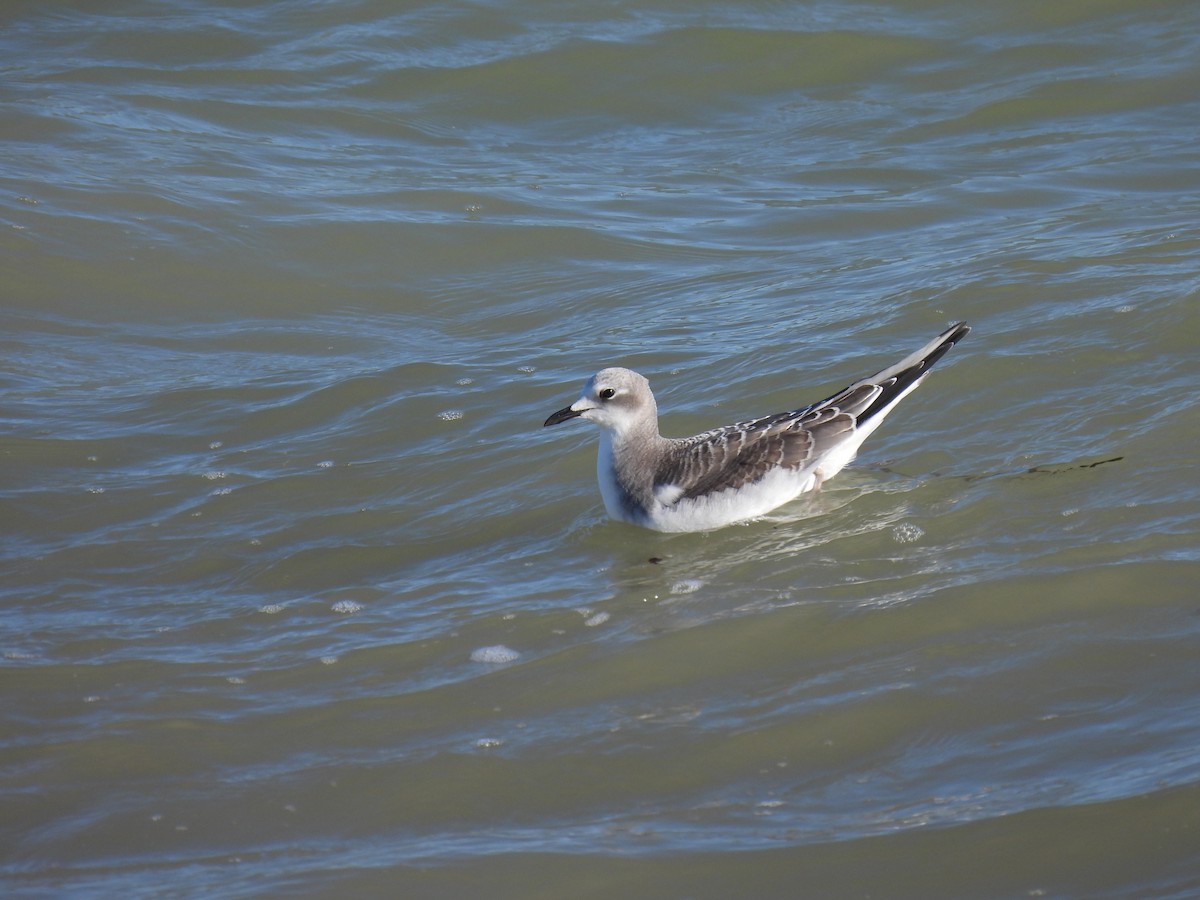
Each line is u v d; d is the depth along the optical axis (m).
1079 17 30.36
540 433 15.59
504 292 20.33
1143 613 10.71
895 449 14.21
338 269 21.00
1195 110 25.59
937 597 11.31
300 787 9.61
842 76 28.88
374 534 13.74
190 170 23.75
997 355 15.52
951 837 8.49
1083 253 18.48
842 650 10.77
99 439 16.00
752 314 18.33
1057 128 25.53
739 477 12.94
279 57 29.34
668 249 21.48
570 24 30.64
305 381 17.50
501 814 9.20
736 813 8.98
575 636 11.38
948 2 31.38
